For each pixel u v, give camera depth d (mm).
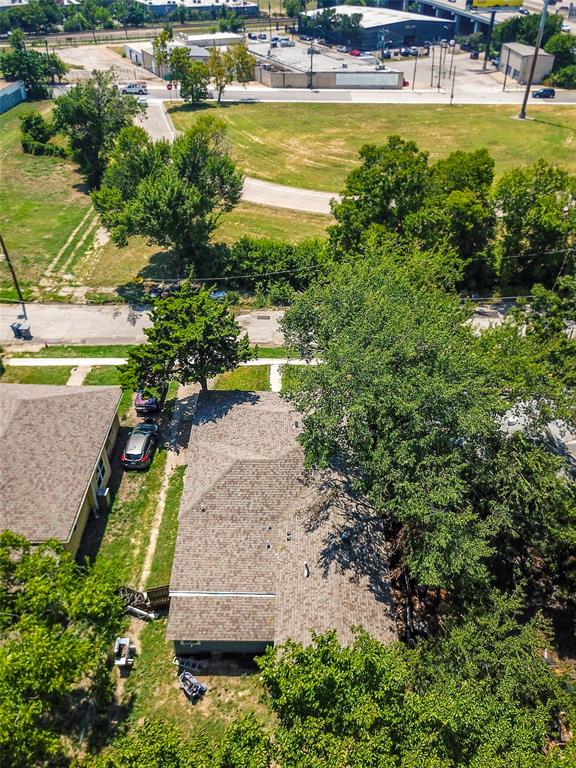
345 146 95500
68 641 20906
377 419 26641
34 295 55344
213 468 31531
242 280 56812
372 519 30078
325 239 60531
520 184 53562
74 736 24141
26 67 114188
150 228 51969
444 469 25719
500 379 31484
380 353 27781
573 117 108250
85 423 34406
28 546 24281
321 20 161875
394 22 159750
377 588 26906
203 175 55469
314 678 18453
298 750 17422
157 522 33500
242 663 26953
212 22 191750
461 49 161500
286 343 33594
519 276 57969
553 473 28531
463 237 54781
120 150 58656
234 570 27609
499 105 116375
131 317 52312
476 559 24188
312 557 27500
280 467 31125
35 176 82625
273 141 96812
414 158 54562
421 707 18484
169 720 24828
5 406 33969
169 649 27516
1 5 183250
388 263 36500
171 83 126375
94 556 31453
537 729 19875
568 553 29281
